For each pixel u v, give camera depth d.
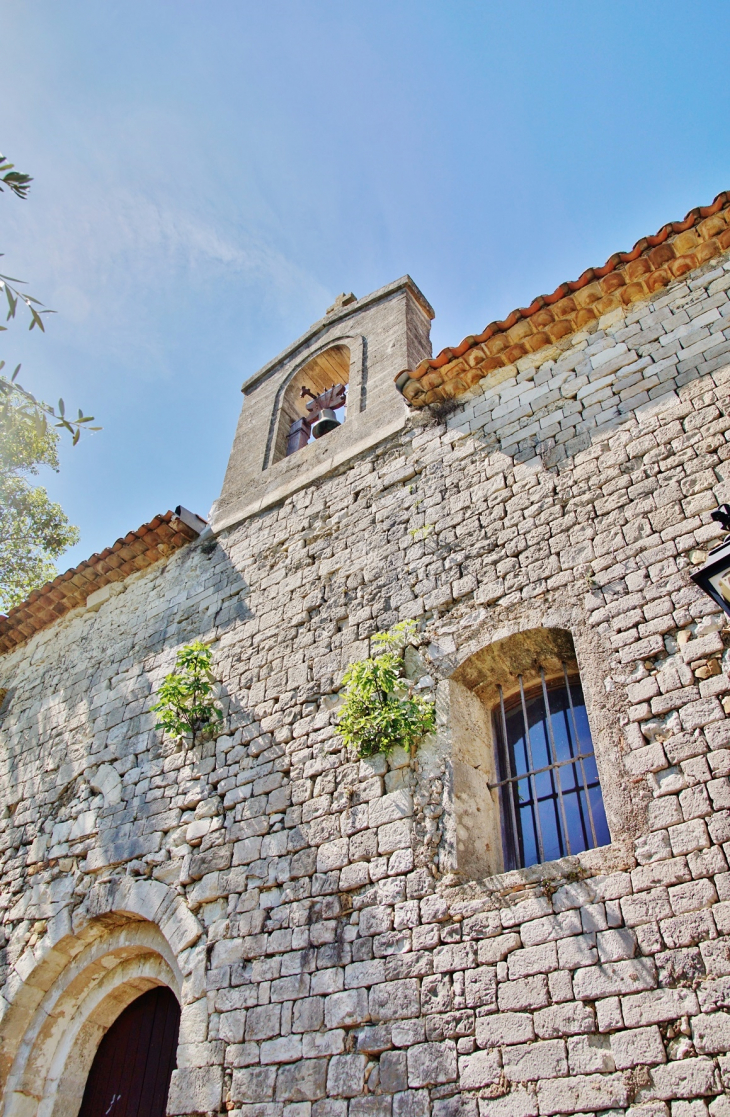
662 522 7.09
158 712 9.49
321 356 13.29
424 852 6.70
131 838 8.98
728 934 5.07
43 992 8.85
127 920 8.70
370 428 10.65
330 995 6.52
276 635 9.44
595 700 6.50
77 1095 8.41
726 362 7.65
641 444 7.72
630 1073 4.97
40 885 9.48
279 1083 6.36
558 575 7.40
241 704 9.11
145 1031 8.55
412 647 7.98
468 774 7.05
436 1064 5.70
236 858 7.94
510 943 5.86
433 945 6.21
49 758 10.83
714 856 5.37
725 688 5.96
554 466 8.21
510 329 9.12
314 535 10.06
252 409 13.46
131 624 11.53
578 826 6.52
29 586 16.25
